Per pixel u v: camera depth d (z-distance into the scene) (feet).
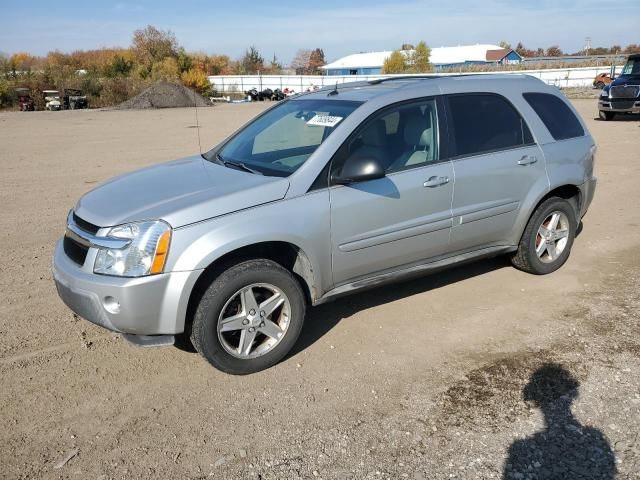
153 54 212.02
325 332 14.35
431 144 14.62
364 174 12.46
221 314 11.78
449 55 293.02
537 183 16.46
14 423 10.85
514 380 11.98
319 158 12.85
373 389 11.80
